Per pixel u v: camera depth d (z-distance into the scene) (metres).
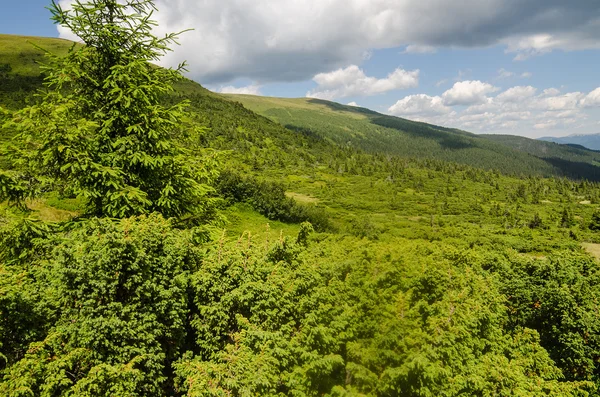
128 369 5.64
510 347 9.32
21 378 5.21
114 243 6.32
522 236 64.88
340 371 6.96
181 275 7.00
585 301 11.26
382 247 9.72
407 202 120.88
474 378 6.95
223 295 7.11
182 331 7.05
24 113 7.75
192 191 9.93
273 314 6.98
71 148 7.92
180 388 6.55
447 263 9.98
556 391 7.62
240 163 136.25
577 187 161.75
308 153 188.88
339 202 109.75
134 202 8.69
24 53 163.12
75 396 5.44
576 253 14.66
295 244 9.05
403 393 6.59
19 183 7.90
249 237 8.55
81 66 9.16
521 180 183.12
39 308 6.12
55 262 6.33
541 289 11.66
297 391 6.42
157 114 9.34
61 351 5.97
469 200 130.50
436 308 7.99
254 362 6.08
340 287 8.13
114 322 5.96
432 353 6.90
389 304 7.92
